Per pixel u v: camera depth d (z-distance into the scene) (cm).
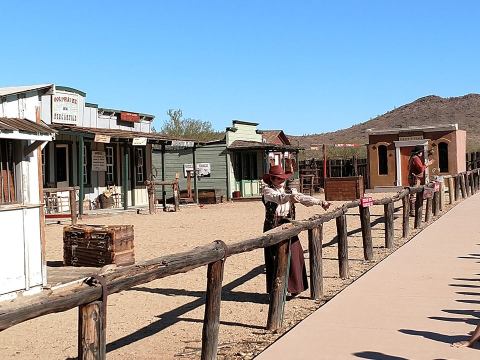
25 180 858
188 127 5425
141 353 629
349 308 742
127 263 1126
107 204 2406
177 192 2502
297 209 2433
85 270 1059
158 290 937
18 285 828
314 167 3981
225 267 1108
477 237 1350
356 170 3806
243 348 625
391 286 862
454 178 2514
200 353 624
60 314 820
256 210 2494
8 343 682
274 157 3619
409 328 643
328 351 576
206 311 564
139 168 2667
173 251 1313
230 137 3198
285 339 621
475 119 10369
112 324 749
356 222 1852
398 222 1825
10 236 818
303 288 835
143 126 2731
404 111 11675
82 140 2066
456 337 604
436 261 1059
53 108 2156
